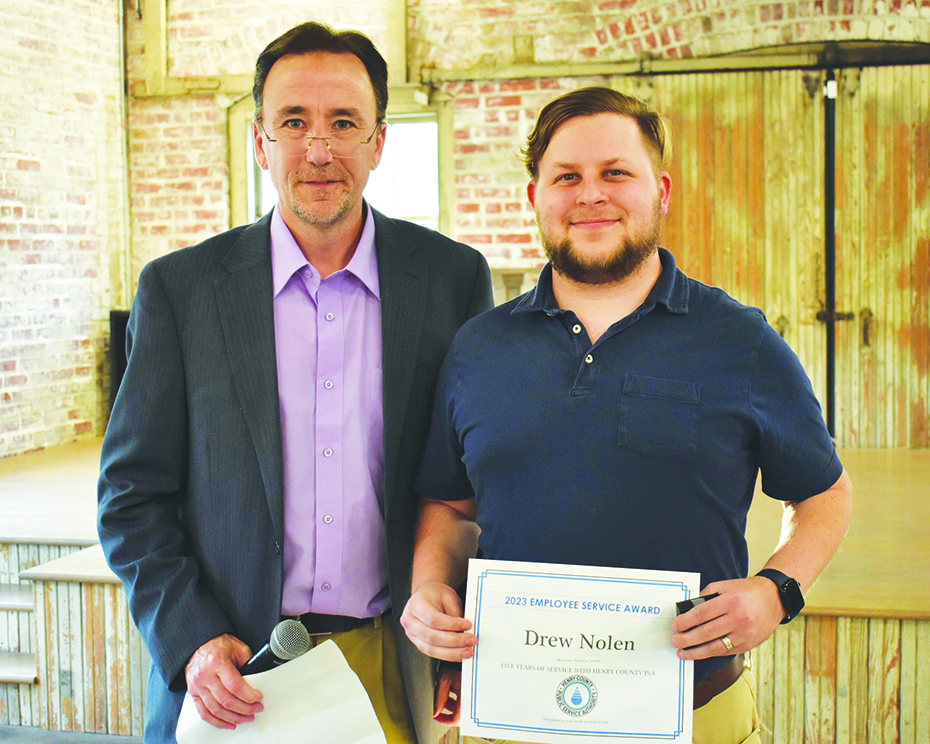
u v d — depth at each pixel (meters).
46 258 4.93
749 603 1.09
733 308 1.21
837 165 4.70
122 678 2.65
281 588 1.34
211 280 1.41
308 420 1.39
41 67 4.85
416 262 1.50
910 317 4.72
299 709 1.24
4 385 4.68
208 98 5.36
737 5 4.72
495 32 5.03
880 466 4.28
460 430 1.28
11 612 2.96
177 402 1.38
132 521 1.34
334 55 1.36
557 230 1.21
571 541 1.16
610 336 1.19
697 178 4.85
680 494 1.14
